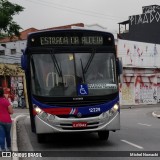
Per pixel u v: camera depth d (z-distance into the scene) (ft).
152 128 63.77
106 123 40.55
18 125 70.18
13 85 137.59
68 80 40.63
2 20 166.71
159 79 191.31
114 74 41.86
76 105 39.96
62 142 45.91
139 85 179.52
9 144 37.78
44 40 41.57
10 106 37.01
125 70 172.65
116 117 41.06
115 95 41.24
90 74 41.11
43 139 45.16
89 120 39.96
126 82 173.37
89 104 40.22
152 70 186.29
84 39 42.01
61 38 41.73
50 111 39.75
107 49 42.34
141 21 225.76
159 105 172.86
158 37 219.82
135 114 108.78
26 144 45.27
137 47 180.55
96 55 41.93
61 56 41.32
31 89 40.63
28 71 41.63
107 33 42.50
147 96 183.73
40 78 40.65
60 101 39.91
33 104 40.34
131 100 175.83
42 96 40.04
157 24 220.23
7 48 184.44
